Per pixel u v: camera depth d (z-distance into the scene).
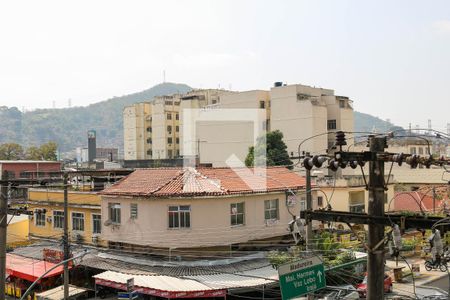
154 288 23.88
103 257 30.02
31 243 39.12
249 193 29.08
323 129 70.75
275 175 33.59
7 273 31.19
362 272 28.08
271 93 73.06
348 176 41.44
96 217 33.31
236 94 74.06
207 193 27.80
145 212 28.22
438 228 9.50
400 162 9.88
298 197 32.41
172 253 27.84
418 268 31.50
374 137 10.25
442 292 22.17
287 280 12.87
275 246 30.11
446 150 34.03
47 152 96.94
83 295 27.47
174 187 28.59
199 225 27.73
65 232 22.80
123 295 24.20
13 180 18.31
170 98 102.25
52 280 29.86
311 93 73.44
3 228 17.08
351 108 74.62
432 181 51.16
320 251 26.03
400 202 40.06
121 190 29.95
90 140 95.75
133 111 105.00
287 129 71.44
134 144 104.38
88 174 32.91
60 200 36.50
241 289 24.84
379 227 10.13
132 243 28.80
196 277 25.33
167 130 99.75
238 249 29.25
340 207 39.38
